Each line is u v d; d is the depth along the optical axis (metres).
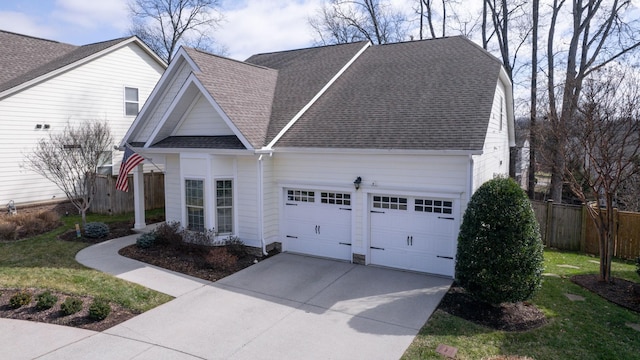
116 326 7.88
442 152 10.07
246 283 10.31
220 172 12.76
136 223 15.34
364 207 11.70
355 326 7.94
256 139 12.15
